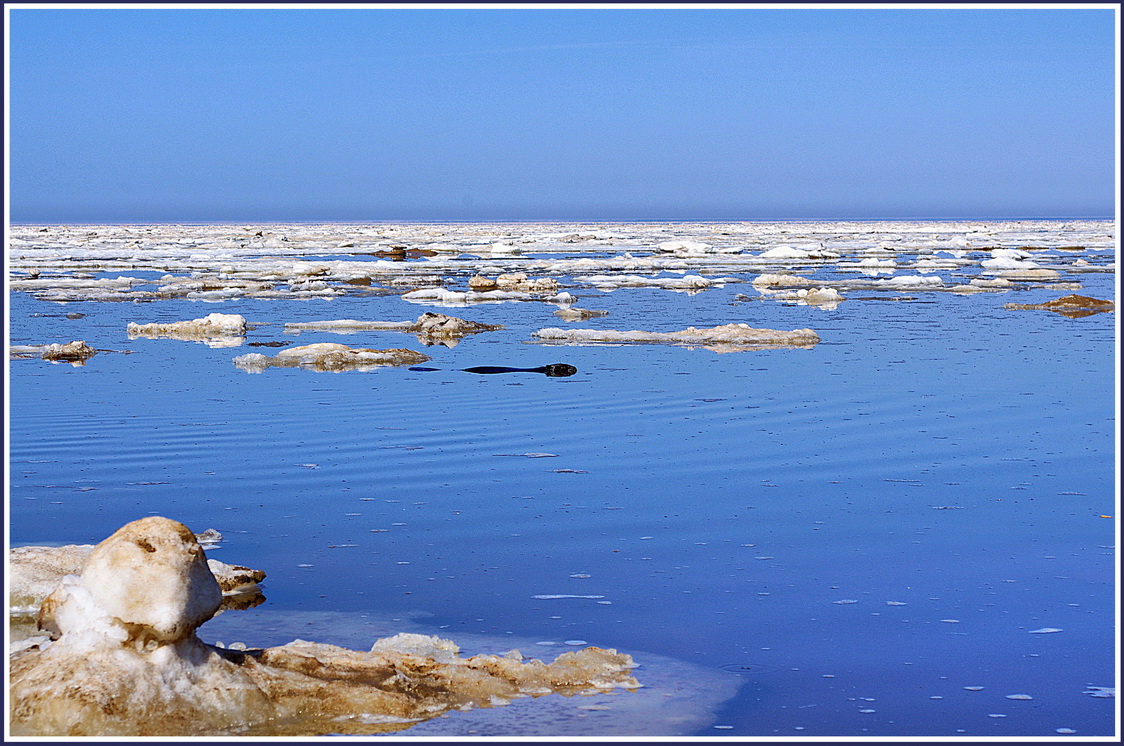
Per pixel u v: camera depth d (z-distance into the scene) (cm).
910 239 8606
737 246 7219
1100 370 1823
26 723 543
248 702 573
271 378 1745
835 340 2300
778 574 802
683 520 937
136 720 550
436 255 6262
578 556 842
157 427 1320
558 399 1534
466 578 791
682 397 1552
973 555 845
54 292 3609
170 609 577
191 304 3256
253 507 972
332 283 4181
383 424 1345
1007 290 3806
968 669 641
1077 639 683
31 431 1295
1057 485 1053
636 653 665
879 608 735
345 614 723
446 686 613
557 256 6247
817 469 1117
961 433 1296
